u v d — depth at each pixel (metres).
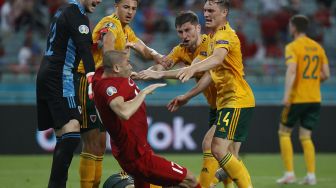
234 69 23.44
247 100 23.56
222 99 23.69
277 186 32.94
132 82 21.14
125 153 21.05
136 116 21.22
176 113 48.31
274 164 42.81
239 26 58.41
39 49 56.41
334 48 59.97
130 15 25.02
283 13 61.12
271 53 59.84
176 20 26.08
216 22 23.61
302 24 35.38
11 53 57.28
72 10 23.31
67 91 23.31
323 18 63.28
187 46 26.19
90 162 25.25
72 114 23.27
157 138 48.09
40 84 23.41
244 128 23.59
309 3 65.00
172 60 27.00
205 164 24.98
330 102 52.28
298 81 34.94
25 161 43.62
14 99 51.56
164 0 63.00
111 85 20.45
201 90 24.52
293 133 49.38
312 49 35.19
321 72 35.66
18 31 58.28
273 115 49.19
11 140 47.34
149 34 59.75
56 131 23.47
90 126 24.94
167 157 46.50
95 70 23.05
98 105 20.88
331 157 47.28
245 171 23.48
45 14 59.06
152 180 21.38
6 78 52.25
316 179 35.91
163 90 52.12
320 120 49.44
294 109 34.72
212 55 22.62
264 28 60.44
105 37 24.33
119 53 20.75
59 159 22.97
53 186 23.00
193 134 48.34
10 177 35.25
